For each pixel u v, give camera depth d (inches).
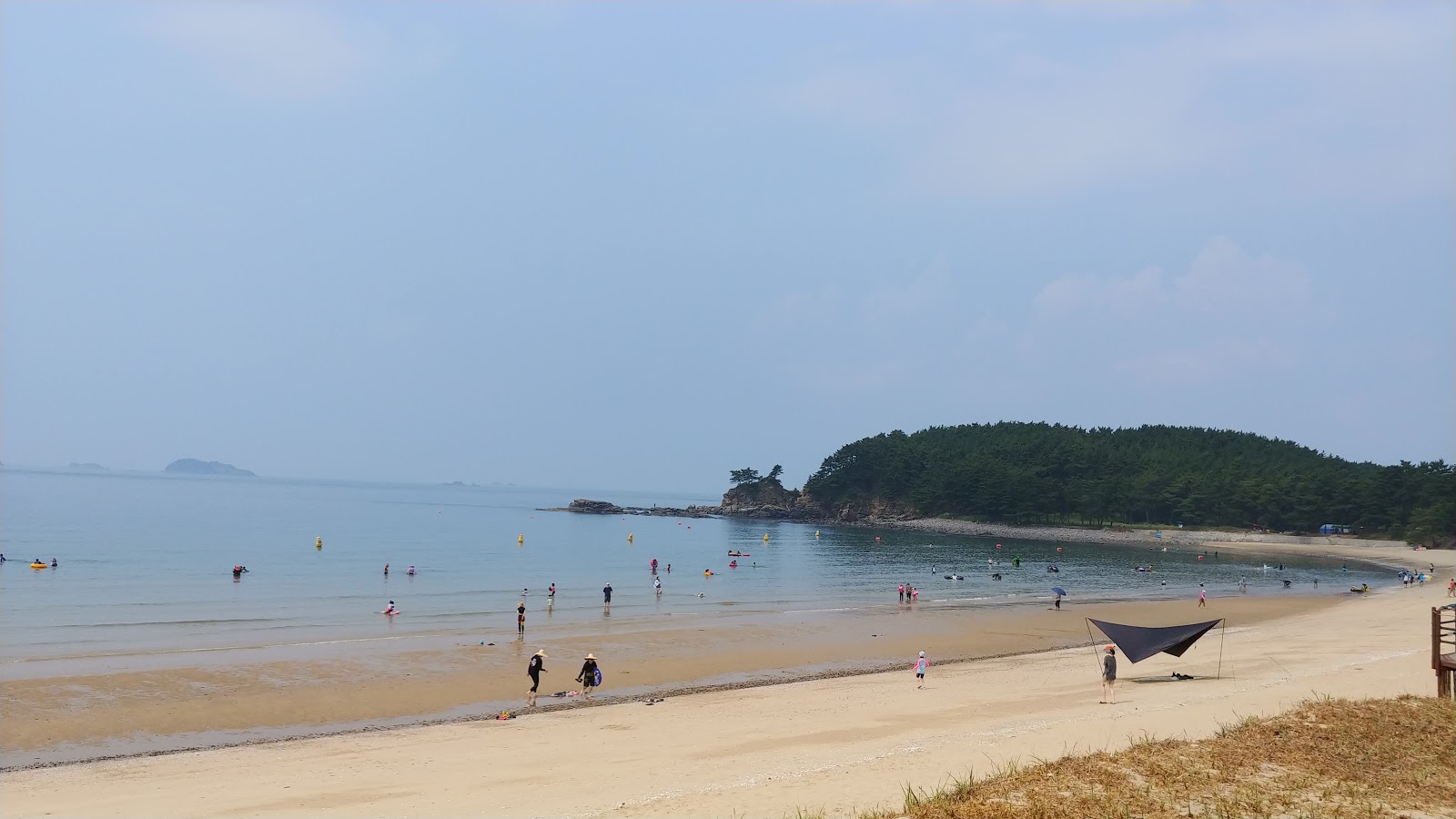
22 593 2427.4
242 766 949.8
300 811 778.2
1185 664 1501.0
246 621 2041.1
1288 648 1619.1
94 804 812.6
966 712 1171.3
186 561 3390.7
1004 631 2167.8
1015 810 609.6
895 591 3120.1
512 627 2028.8
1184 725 893.8
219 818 762.2
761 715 1201.4
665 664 1636.3
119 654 1589.6
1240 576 4057.6
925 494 7869.1
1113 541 6476.4
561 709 1270.9
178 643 1716.3
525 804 774.5
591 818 708.0
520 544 4955.7
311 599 2470.5
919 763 799.7
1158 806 615.8
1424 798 633.6
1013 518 7495.1
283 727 1152.2
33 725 1122.0
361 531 5644.7
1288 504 6614.2
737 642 1909.4
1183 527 7032.5
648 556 4505.4
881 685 1438.2
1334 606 2728.8
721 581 3376.0
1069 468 7731.3
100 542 4089.6
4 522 5231.3
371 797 818.8
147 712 1203.9
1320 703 906.1
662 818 687.1
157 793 847.1
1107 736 866.8
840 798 703.7
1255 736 784.3
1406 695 923.4
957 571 4010.8
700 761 929.5
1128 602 2893.7
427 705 1286.9
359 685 1395.2
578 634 1937.7
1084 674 1505.9
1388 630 1875.0
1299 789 650.8
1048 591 3240.7
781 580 3506.4
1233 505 6865.2
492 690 1391.5
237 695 1307.8
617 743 1041.5
